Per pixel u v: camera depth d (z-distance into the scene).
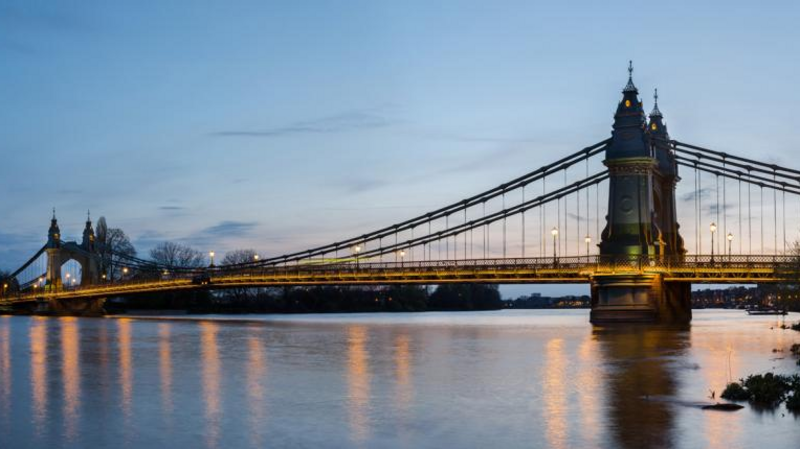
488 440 29.59
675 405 35.53
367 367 52.75
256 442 29.88
